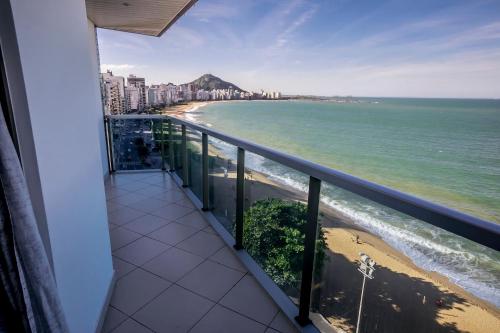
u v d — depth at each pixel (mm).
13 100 827
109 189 3566
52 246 960
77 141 1244
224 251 2188
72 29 1263
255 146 1716
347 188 1070
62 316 762
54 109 1021
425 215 771
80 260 1232
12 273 648
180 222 2672
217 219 2654
